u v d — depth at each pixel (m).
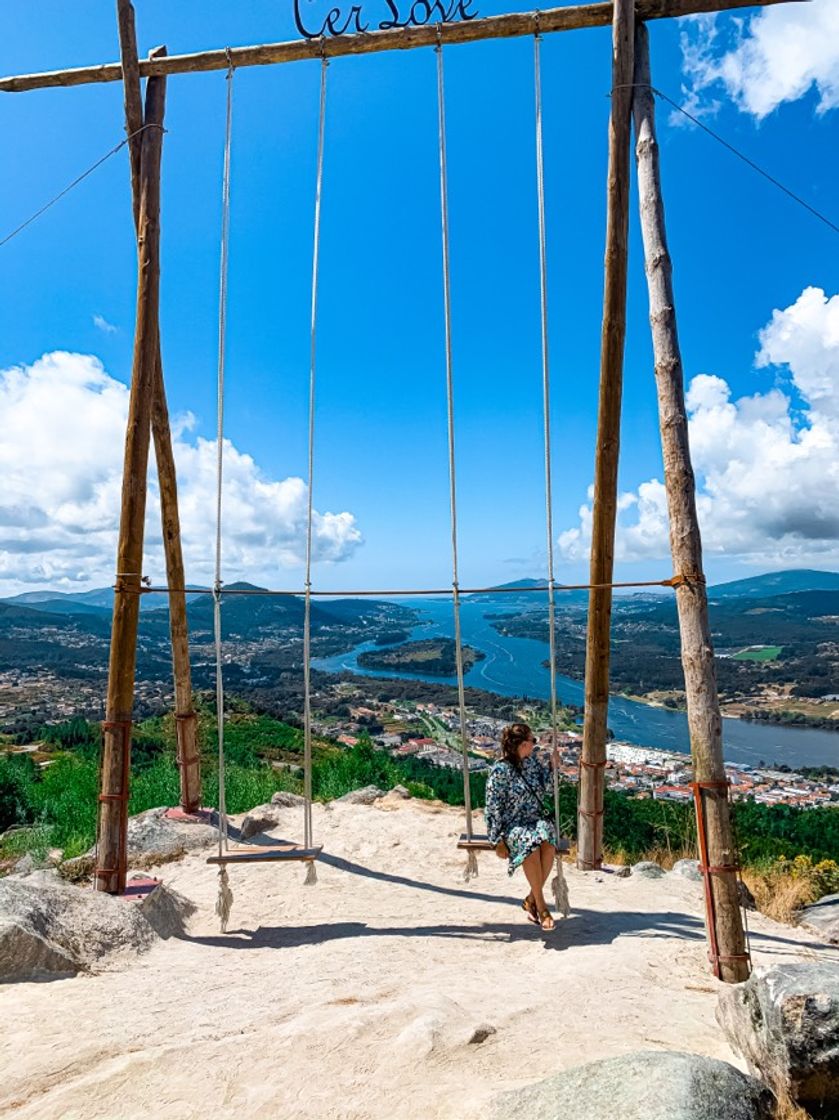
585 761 7.41
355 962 5.03
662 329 5.79
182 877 7.25
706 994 4.53
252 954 5.37
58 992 4.37
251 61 6.84
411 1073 3.31
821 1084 2.90
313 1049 3.49
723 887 4.96
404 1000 4.09
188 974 4.85
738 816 15.21
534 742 5.96
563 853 5.72
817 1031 2.92
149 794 10.97
